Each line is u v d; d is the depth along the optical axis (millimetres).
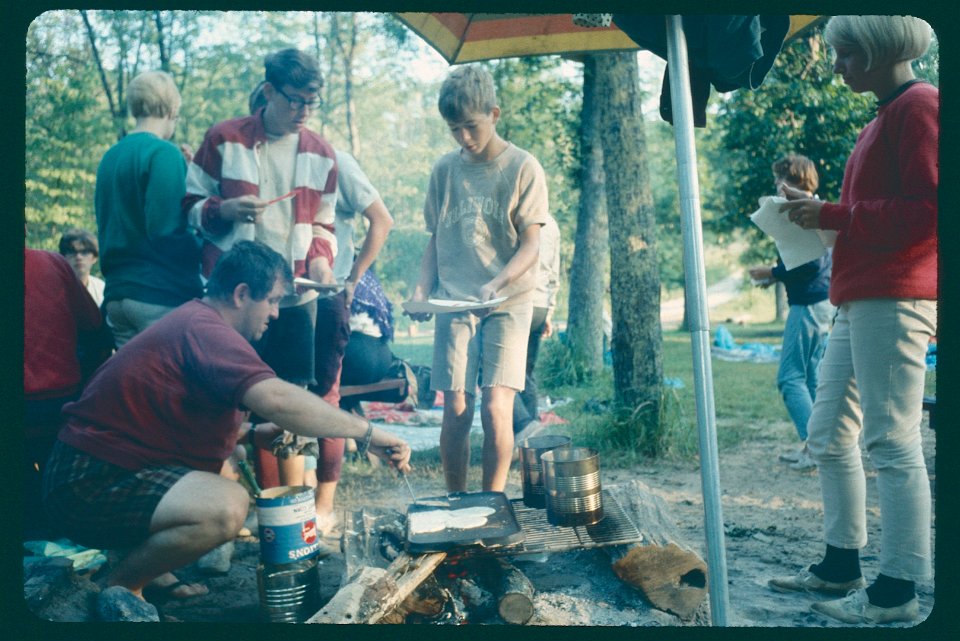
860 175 2414
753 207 11781
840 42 2393
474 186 3074
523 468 2836
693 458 4715
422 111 18281
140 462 2467
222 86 17344
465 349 3080
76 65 15422
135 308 3363
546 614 2457
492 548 2369
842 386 2574
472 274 3098
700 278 2172
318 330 3562
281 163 3426
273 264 2664
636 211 5039
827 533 2650
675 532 2596
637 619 2441
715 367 9953
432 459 4668
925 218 2244
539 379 7934
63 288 2979
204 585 2834
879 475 2404
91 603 2381
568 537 2488
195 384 2498
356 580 2289
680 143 2217
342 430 2547
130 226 3383
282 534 2465
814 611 2480
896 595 2377
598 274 8453
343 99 18109
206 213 3328
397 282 11859
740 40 2322
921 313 2326
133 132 3467
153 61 16328
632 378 4969
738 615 2475
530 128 12602
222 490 2449
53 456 2502
